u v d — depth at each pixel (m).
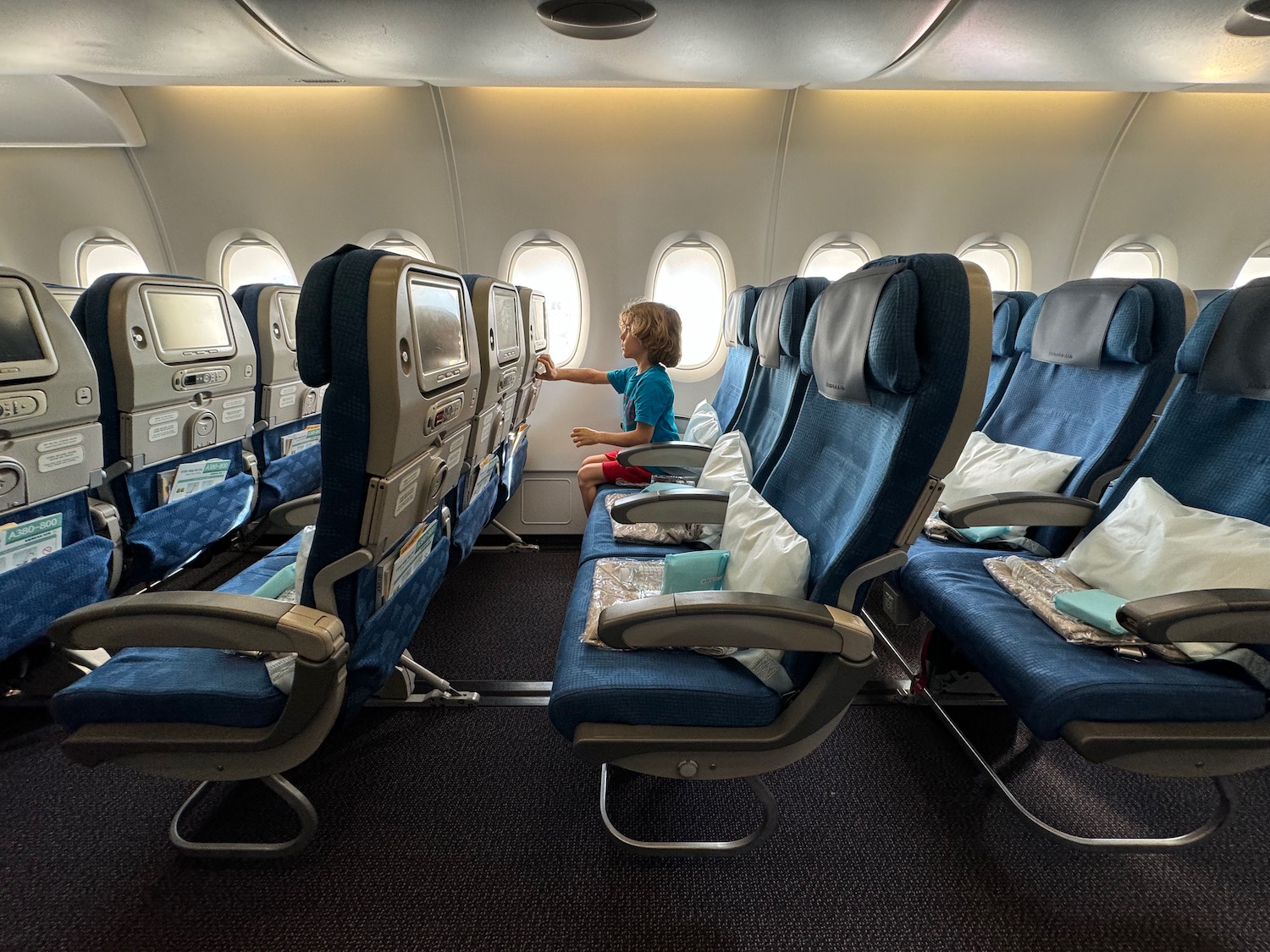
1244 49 2.17
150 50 2.14
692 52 2.18
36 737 1.74
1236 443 1.45
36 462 1.53
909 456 0.99
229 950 1.16
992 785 1.60
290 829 1.44
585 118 2.89
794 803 1.54
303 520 1.85
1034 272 3.41
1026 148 3.08
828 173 3.07
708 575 1.42
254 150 3.01
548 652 2.24
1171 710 1.12
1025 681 1.21
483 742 1.76
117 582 1.94
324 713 1.12
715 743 1.10
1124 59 2.28
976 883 1.32
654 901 1.27
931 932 1.21
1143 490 1.52
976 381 0.95
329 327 0.92
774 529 1.37
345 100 2.86
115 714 1.10
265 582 1.56
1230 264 3.48
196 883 1.29
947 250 3.33
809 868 1.35
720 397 3.00
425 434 1.12
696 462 2.50
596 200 3.08
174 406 2.05
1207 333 1.47
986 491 2.05
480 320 1.65
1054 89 2.83
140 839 1.41
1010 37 2.08
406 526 1.20
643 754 1.13
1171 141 3.11
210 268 3.33
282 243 3.25
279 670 1.14
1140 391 1.78
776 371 2.20
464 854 1.38
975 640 1.40
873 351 1.03
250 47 2.11
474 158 2.99
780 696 1.15
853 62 2.28
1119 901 1.28
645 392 2.67
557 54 2.21
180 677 1.13
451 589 2.79
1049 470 1.93
